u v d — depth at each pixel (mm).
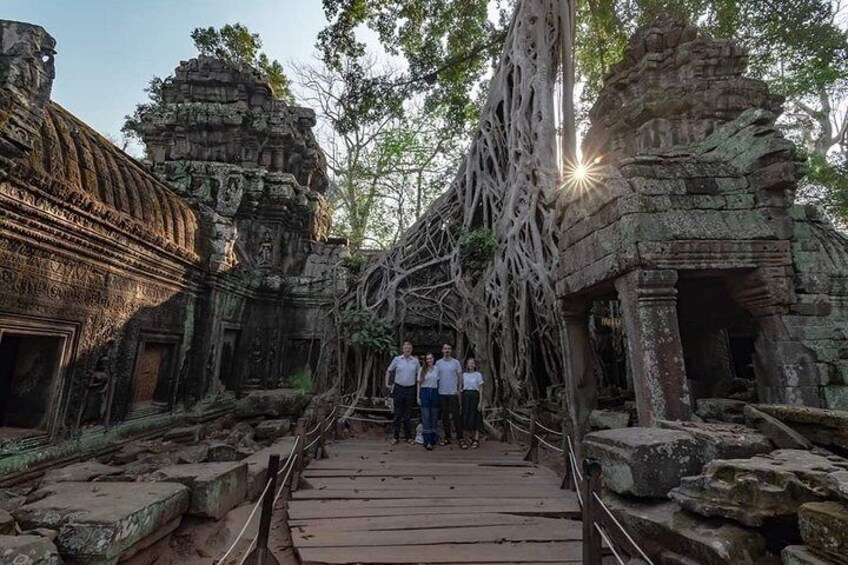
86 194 5133
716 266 4602
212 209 9508
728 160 5160
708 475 3066
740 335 8633
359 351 10453
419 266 11594
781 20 11867
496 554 3590
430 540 3812
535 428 6715
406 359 7996
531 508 4555
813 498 2586
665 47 7449
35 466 4777
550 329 8969
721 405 4574
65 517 2906
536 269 9281
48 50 4441
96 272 5746
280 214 11484
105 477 4395
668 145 6902
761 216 4777
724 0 11344
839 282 4750
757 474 2814
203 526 3941
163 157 11539
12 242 4469
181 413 7781
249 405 8336
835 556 2195
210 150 11516
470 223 11812
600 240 5250
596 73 15344
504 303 9805
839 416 3346
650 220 4695
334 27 13961
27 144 4168
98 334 5824
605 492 3816
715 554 2701
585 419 6051
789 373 4387
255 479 5102
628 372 7785
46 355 5266
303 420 5535
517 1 12656
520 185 10594
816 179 13617
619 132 7668
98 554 2730
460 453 7102
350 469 6020
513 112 11656
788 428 3619
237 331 9914
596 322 9820
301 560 3457
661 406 4309
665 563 3045
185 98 11742
